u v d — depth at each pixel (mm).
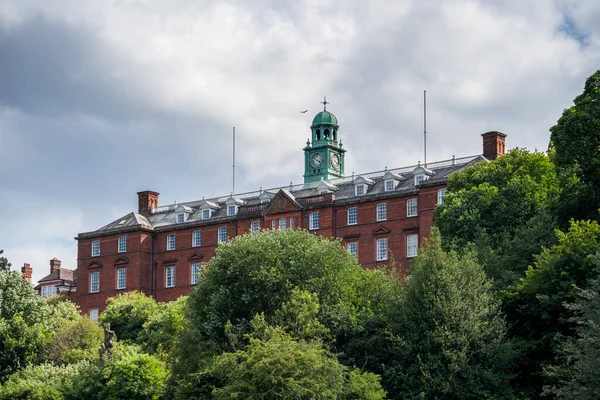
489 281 106125
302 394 94875
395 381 102625
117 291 193125
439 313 103688
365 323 108750
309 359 96938
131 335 147875
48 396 116438
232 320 111188
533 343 102438
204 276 116812
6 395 119062
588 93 118250
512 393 100062
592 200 116062
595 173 115562
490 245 118875
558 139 116562
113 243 195375
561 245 104312
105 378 116312
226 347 107375
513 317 108000
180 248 190750
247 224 182125
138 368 115000
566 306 88000
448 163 169500
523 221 127062
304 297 105500
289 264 113750
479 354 102250
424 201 161000
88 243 198000
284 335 101000
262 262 113625
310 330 103875
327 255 115250
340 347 108312
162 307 153250
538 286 103125
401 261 163750
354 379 99188
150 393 113688
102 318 153125
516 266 113250
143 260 192250
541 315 103812
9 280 144375
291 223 175000
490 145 166000
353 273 116312
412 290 106625
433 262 107188
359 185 171500
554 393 91062
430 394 100625
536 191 129375
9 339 136500
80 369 121375
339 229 170625
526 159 135875
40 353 138000
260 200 185500
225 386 98000
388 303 109688
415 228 163000
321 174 197875
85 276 197000
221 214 189375
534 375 102625
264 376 95875
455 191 139750
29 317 143125
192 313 114312
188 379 103562
